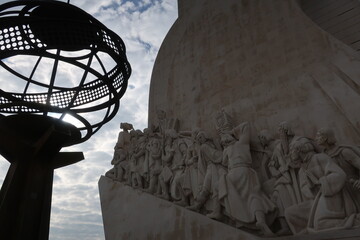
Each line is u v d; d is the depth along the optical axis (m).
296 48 7.09
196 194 6.98
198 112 8.61
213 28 9.37
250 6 8.57
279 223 5.65
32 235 4.14
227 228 5.95
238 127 6.71
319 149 5.47
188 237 6.59
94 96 6.07
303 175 5.40
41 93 5.98
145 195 8.12
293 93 6.70
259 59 7.73
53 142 4.54
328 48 6.55
